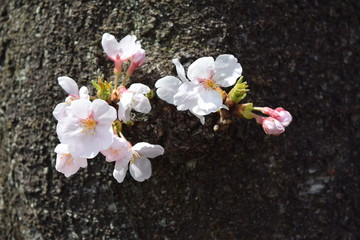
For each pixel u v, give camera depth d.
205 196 0.39
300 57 0.40
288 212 0.40
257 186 0.40
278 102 0.39
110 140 0.33
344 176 0.41
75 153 0.34
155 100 0.37
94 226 0.39
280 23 0.40
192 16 0.38
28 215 0.40
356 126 0.41
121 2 0.39
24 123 0.40
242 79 0.37
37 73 0.40
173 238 0.39
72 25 0.40
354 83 0.41
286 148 0.40
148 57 0.38
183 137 0.37
